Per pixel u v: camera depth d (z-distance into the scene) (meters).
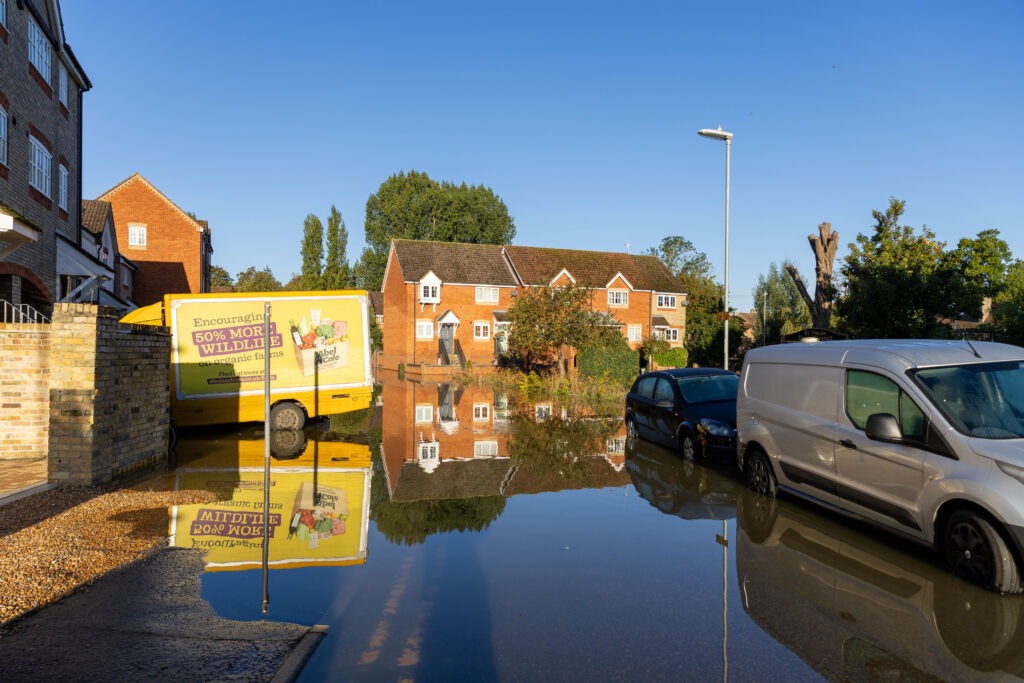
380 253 68.94
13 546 5.73
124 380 9.14
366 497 8.30
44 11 16.78
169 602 4.73
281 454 11.46
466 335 45.31
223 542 6.24
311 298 14.55
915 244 22.23
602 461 10.90
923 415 5.70
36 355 9.92
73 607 4.61
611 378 25.22
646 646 4.19
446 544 6.37
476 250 47.91
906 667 3.90
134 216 35.59
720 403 10.86
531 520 7.30
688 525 7.10
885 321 19.94
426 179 69.88
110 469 8.75
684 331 50.28
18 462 9.46
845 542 6.46
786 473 7.74
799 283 24.14
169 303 13.54
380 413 18.53
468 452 11.85
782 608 4.82
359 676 3.73
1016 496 4.86
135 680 3.57
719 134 18.58
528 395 24.27
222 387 13.89
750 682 3.73
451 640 4.25
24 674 3.62
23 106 15.08
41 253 16.28
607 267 49.53
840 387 6.80
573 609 4.79
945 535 5.48
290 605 4.75
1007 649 4.13
